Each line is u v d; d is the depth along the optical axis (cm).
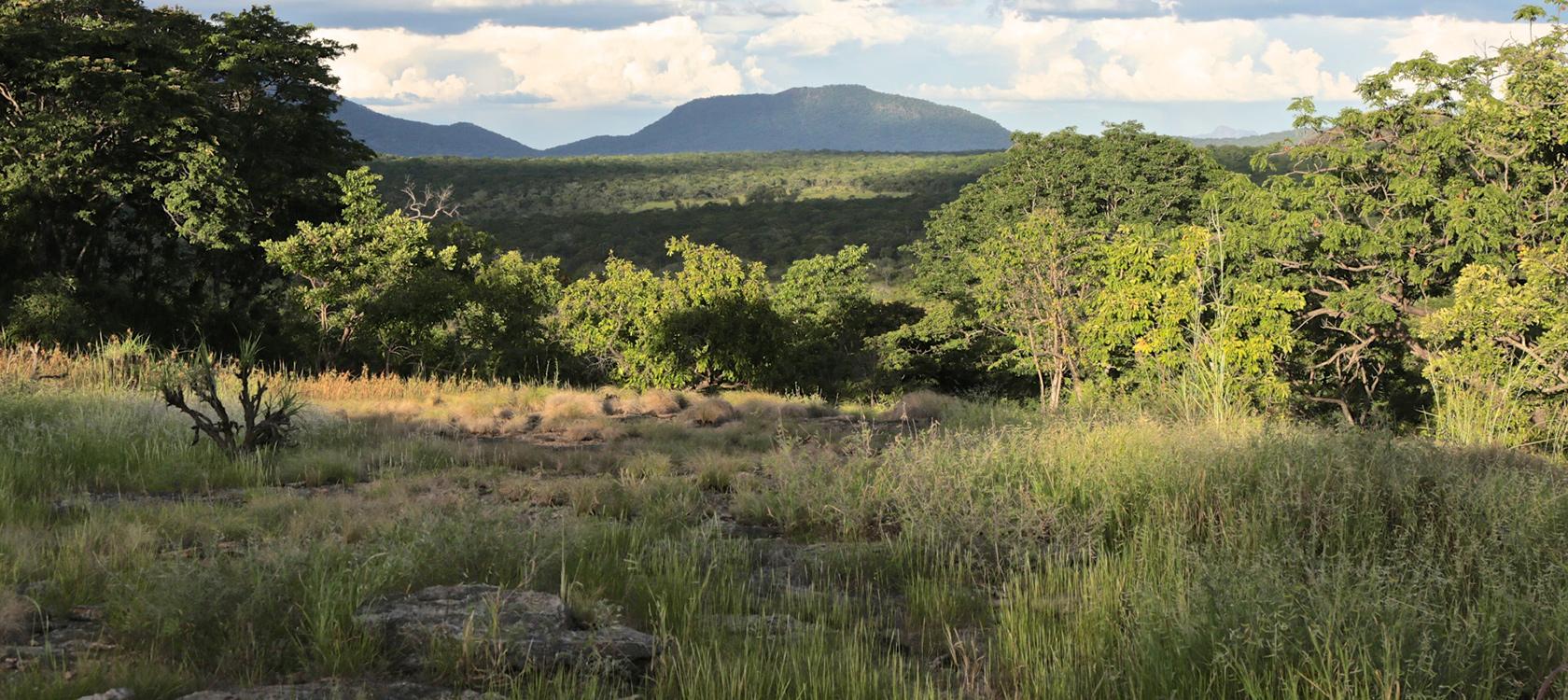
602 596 539
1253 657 396
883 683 411
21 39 2986
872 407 2177
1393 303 2602
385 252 2984
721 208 17762
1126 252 2183
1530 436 1321
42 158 2939
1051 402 2673
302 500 841
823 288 4888
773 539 765
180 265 3903
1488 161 2606
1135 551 615
